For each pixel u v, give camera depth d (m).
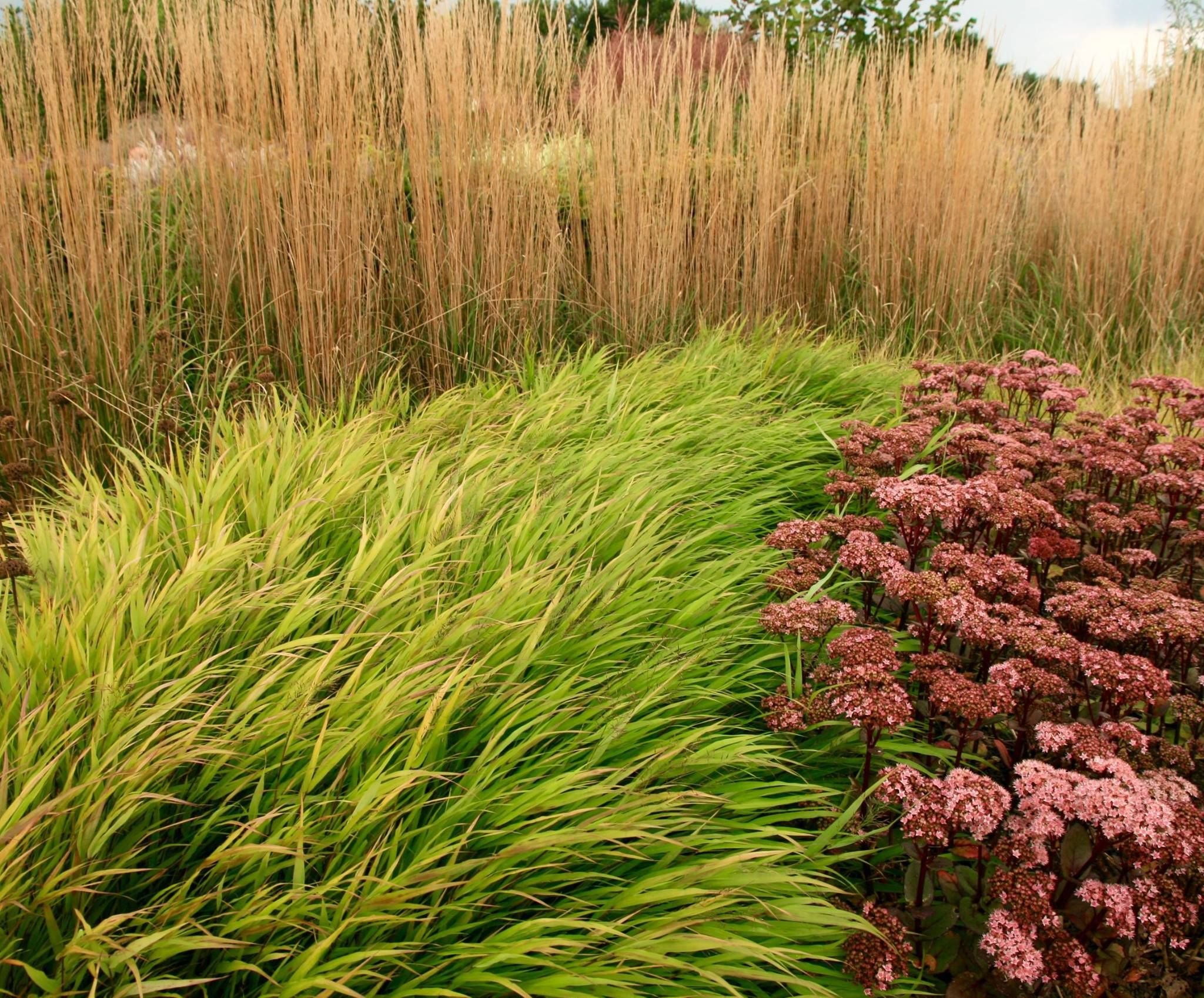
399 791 1.51
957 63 5.89
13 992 1.30
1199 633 2.09
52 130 3.49
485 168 4.52
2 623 1.84
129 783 1.47
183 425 3.79
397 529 2.34
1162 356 5.82
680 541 2.72
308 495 2.54
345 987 1.25
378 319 4.35
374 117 4.41
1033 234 6.43
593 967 1.40
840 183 5.77
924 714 2.23
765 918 1.60
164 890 1.43
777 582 2.39
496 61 4.50
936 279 5.76
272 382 3.71
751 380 4.28
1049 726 1.83
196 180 4.12
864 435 3.28
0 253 3.52
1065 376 4.76
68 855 1.45
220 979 1.42
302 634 2.08
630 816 1.61
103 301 3.61
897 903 1.79
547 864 1.53
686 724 2.11
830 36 6.95
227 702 1.79
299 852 1.40
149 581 2.20
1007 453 3.02
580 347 4.73
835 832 1.72
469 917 1.48
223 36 3.92
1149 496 3.37
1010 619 2.17
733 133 5.72
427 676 1.81
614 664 2.17
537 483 2.75
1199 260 6.07
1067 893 1.75
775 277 5.55
